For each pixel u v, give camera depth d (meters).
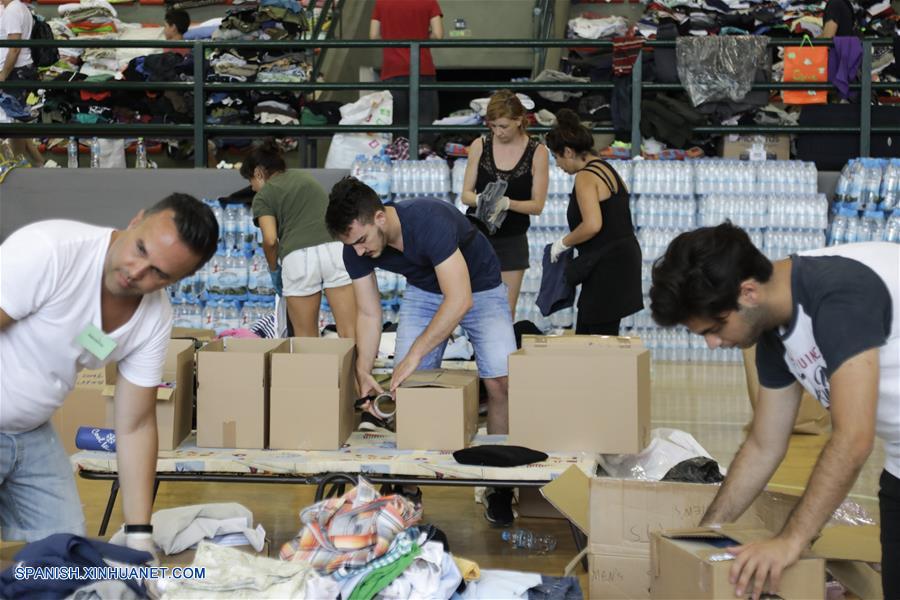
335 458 3.62
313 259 5.56
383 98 8.45
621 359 3.63
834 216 7.83
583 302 4.95
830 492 2.07
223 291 7.67
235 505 3.17
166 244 2.26
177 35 9.10
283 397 3.77
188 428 3.96
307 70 8.77
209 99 8.59
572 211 4.98
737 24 9.05
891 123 8.20
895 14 9.61
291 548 2.73
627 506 2.90
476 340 4.13
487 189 5.42
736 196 7.81
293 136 8.55
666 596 2.33
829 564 2.59
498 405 4.20
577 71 8.85
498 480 3.46
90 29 9.64
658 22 9.11
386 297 7.63
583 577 3.48
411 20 8.55
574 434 3.66
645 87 8.18
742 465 2.48
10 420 2.49
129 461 2.61
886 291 2.09
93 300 2.37
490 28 10.39
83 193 8.03
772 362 2.37
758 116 8.44
